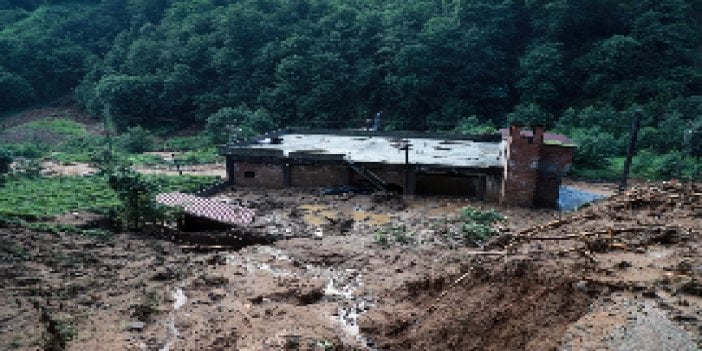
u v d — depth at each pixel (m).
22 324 12.85
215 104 58.72
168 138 58.72
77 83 73.88
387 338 12.75
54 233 19.75
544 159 24.22
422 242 19.67
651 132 41.38
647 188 16.84
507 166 24.25
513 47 57.66
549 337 9.88
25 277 15.48
